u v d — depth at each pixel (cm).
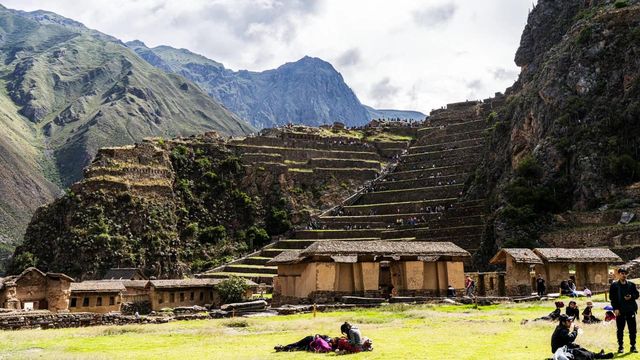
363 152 18000
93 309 8438
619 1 12212
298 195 16338
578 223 9575
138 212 14300
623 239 8506
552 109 11562
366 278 6028
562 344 2331
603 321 3472
